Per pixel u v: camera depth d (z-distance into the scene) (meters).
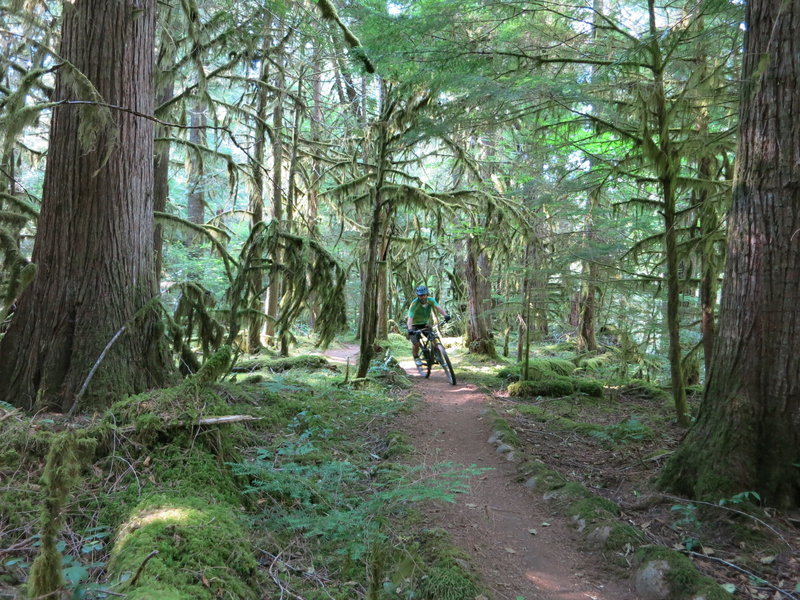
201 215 17.78
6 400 5.00
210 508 3.50
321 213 19.70
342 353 15.16
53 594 2.12
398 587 3.28
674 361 7.11
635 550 3.67
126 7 5.50
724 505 3.97
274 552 3.57
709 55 6.59
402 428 6.93
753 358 4.23
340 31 8.05
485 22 6.81
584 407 8.89
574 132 7.77
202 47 10.59
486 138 14.21
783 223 4.12
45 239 5.34
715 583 3.15
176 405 4.33
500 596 3.27
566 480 5.08
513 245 13.15
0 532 3.08
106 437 4.03
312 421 6.47
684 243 7.82
